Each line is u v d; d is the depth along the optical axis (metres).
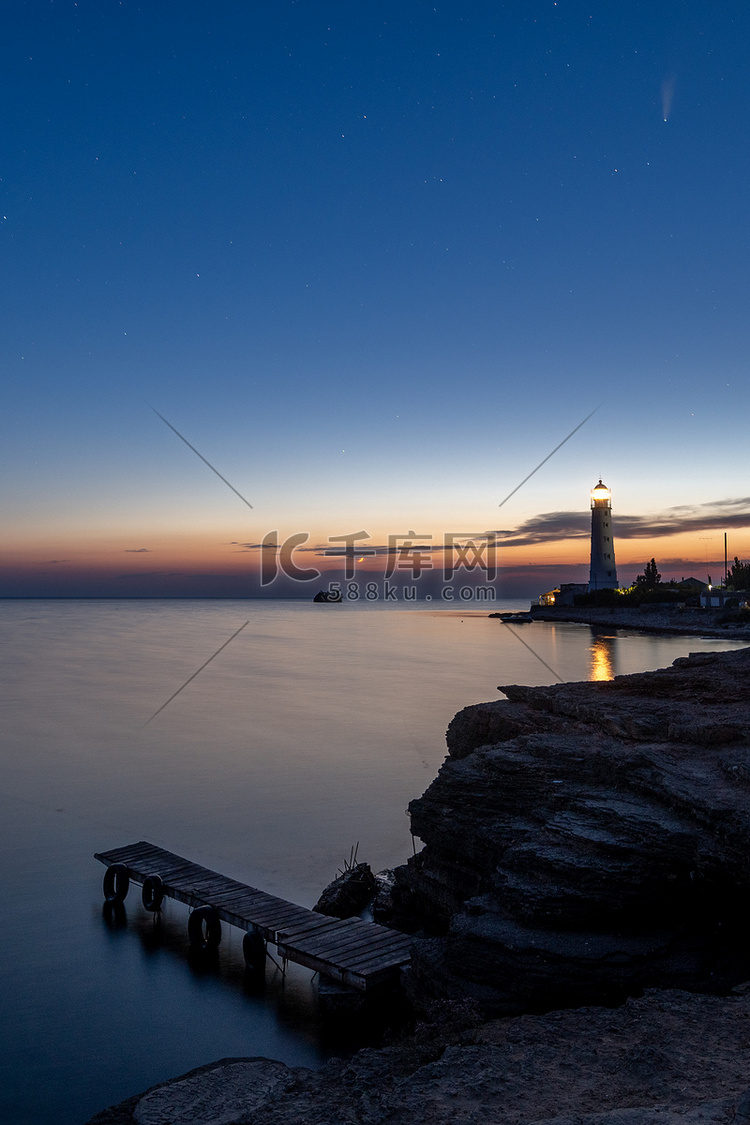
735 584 169.38
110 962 18.94
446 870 18.39
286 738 46.53
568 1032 11.30
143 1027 16.08
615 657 96.19
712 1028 10.79
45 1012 16.69
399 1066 11.05
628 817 14.55
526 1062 10.21
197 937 19.73
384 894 21.09
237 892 20.73
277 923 18.64
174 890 21.09
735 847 12.96
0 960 18.98
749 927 13.75
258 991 17.56
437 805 18.77
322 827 28.83
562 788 16.48
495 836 16.69
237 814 30.58
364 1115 9.38
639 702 19.95
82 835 28.25
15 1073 14.56
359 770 38.09
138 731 48.97
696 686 20.66
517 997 13.15
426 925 19.17
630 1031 10.90
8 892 23.16
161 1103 11.44
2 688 70.12
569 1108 8.95
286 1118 9.86
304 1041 15.54
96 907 22.17
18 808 31.67
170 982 17.95
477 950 13.81
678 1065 9.71
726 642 114.50
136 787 34.94
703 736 16.69
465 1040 11.49
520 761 17.66
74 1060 14.97
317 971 16.98
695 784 14.66
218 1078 12.17
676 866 13.66
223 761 40.25
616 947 13.25
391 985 16.22
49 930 20.67
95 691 68.31
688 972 12.84
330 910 20.58
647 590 183.38
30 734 48.00
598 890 13.71
